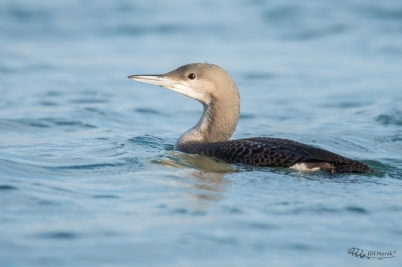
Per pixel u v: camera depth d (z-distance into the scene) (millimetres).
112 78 24312
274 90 23188
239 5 36656
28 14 33562
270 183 11406
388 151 14852
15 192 10766
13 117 17797
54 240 8930
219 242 9031
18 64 25766
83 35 30953
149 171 12344
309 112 20234
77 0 36844
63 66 25781
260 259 8609
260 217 9922
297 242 9109
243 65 26578
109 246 8805
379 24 33000
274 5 36562
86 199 10625
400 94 21750
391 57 27547
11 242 8797
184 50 28719
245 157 12414
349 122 18234
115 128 17469
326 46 29766
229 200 10609
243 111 20500
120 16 34094
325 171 11953
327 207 10336
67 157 13391
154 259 8516
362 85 23484
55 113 18578
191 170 12375
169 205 10367
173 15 34562
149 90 23047
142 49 28875
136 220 9734
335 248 8984
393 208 10336
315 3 36781
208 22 33406
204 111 14289
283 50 29141
